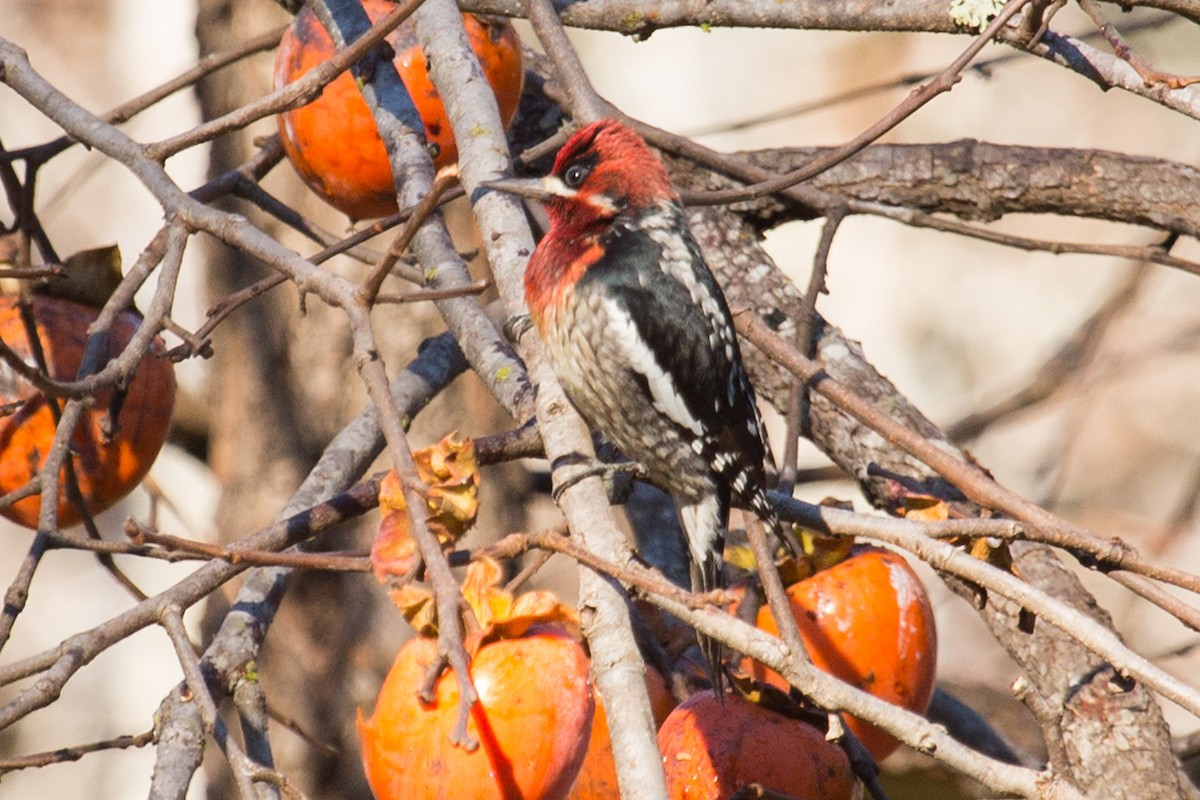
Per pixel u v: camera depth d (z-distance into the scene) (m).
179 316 18.23
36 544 6.20
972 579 6.02
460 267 7.67
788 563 7.46
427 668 5.35
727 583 8.48
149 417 7.71
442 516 5.46
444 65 7.88
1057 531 6.24
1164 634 20.25
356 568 5.55
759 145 24.44
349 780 11.50
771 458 9.26
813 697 5.30
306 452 11.97
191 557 6.11
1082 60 7.91
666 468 8.61
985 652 19.38
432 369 9.26
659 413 8.38
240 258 12.32
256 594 7.24
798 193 10.12
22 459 7.49
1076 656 8.10
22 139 22.03
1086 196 10.37
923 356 23.86
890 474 8.70
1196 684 19.66
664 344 8.30
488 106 7.78
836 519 6.69
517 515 12.25
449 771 5.37
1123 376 20.31
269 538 7.07
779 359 7.16
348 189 8.46
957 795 11.12
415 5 6.44
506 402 7.19
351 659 11.63
